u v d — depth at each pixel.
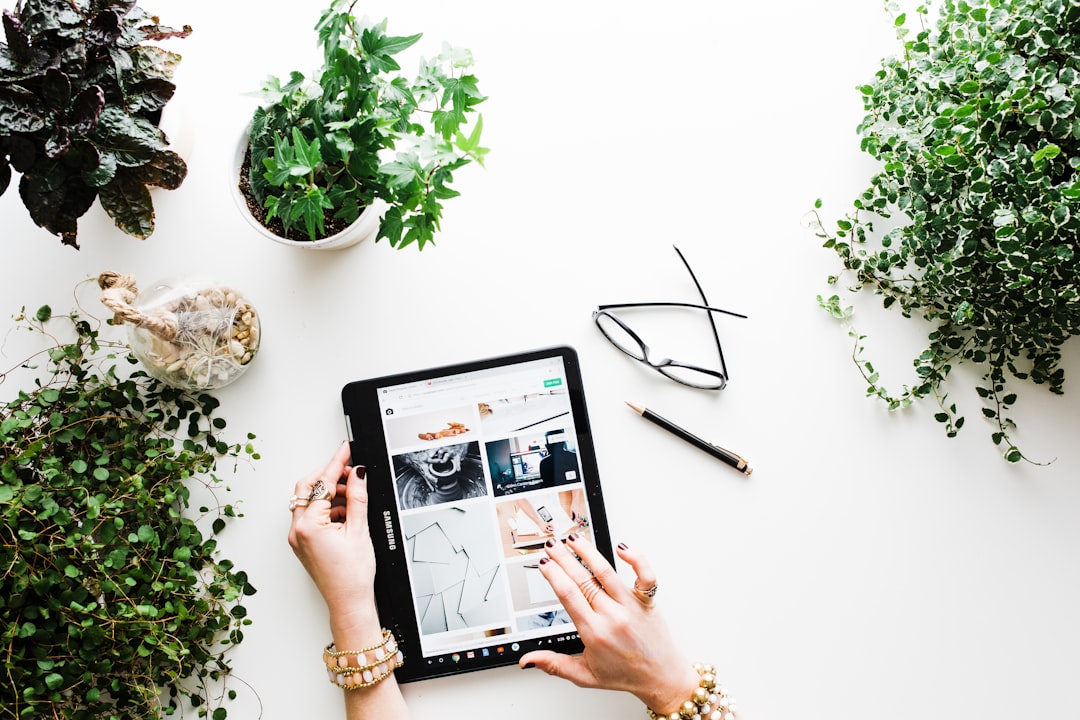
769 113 0.95
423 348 0.94
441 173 0.73
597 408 0.94
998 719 0.93
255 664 0.92
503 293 0.95
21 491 0.78
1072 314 0.83
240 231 0.94
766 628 0.94
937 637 0.94
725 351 0.95
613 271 0.95
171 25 0.93
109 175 0.77
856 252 0.95
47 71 0.73
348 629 0.86
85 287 0.94
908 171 0.86
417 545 0.89
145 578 0.83
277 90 0.78
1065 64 0.76
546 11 0.95
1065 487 0.94
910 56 0.87
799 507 0.94
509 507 0.90
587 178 0.95
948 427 0.94
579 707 0.92
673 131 0.95
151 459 0.87
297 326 0.94
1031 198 0.76
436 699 0.92
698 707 0.85
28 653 0.82
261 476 0.93
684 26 0.95
